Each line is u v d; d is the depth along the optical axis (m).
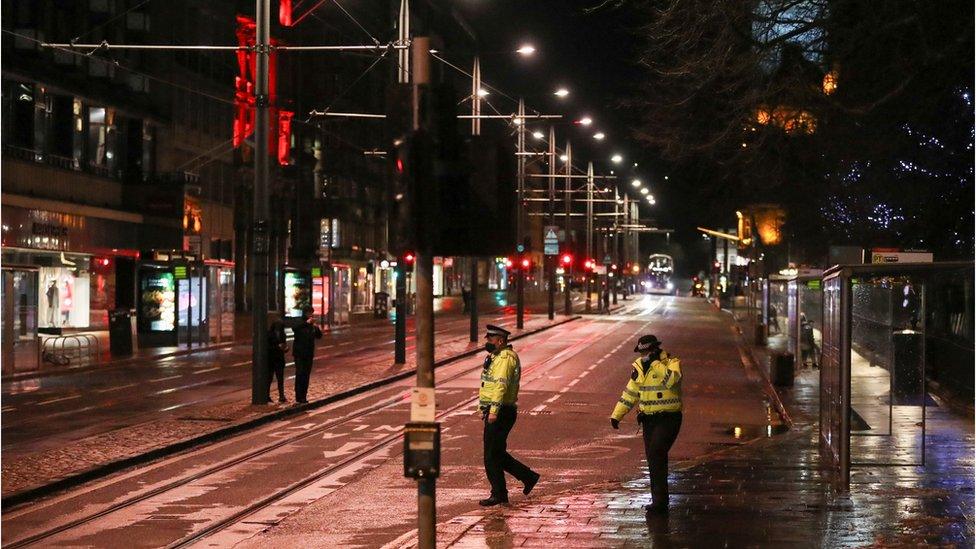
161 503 20.22
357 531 17.80
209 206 99.44
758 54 26.97
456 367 53.75
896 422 30.50
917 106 28.88
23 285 47.16
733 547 15.61
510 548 15.69
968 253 40.44
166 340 62.19
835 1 26.08
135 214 84.62
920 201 41.69
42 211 72.19
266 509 19.70
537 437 29.89
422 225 11.07
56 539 17.30
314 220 115.62
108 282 81.44
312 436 29.50
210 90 99.19
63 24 73.69
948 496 19.83
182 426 29.89
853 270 20.78
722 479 22.12
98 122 80.62
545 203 185.75
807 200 57.44
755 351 66.00
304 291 80.00
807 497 19.84
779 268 85.06
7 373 45.22
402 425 31.81
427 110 11.32
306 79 112.81
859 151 37.69
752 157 35.03
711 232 99.06
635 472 23.77
